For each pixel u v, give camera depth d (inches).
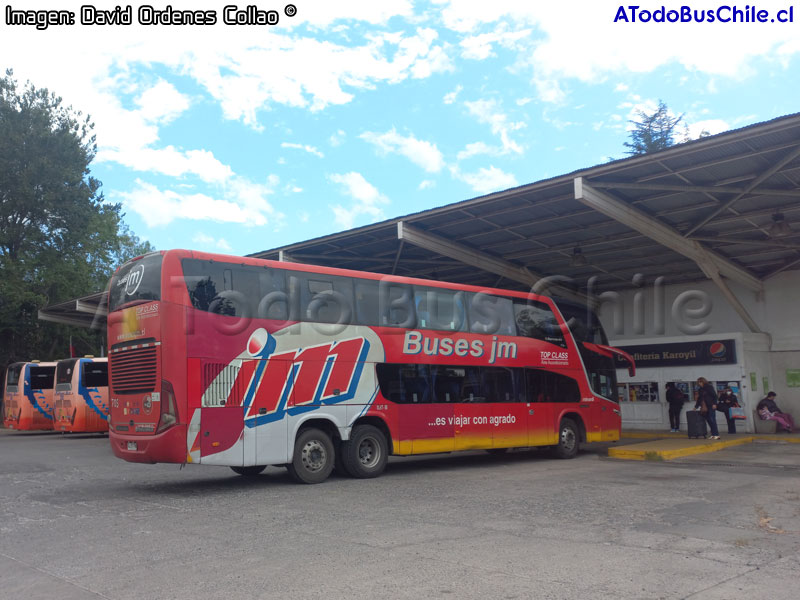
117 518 343.3
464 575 227.1
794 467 549.0
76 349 1635.1
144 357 433.4
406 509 362.3
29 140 1450.5
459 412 568.4
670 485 448.5
